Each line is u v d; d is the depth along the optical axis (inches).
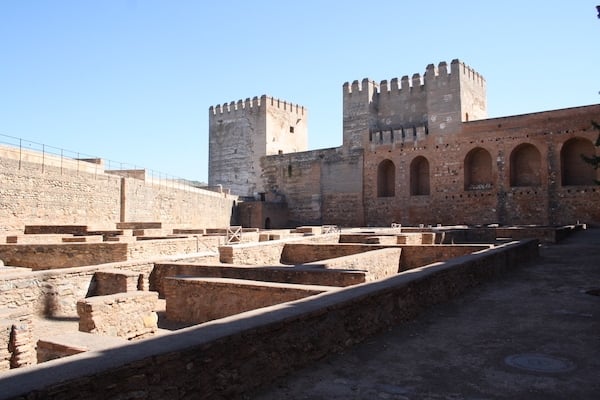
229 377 186.7
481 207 1638.8
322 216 2023.9
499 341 264.5
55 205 1056.2
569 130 1492.4
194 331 192.7
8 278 403.9
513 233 1010.7
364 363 229.9
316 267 463.8
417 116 1888.5
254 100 2317.9
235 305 388.2
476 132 1668.3
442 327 294.0
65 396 138.8
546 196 1518.2
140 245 665.6
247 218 1973.4
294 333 219.6
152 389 160.7
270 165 2219.5
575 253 728.3
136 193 1295.5
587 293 403.5
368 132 1920.5
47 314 434.3
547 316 321.4
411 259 690.2
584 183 1502.2
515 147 1590.8
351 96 1972.2
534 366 223.9
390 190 1919.3
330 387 200.5
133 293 376.5
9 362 301.0
